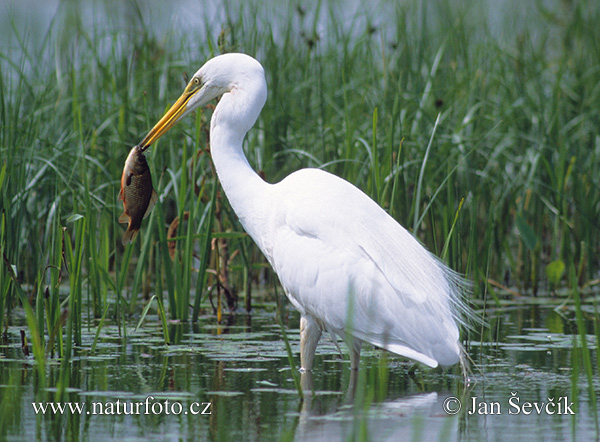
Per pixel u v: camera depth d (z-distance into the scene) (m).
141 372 8.61
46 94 13.69
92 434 6.56
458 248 10.09
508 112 15.21
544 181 15.17
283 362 9.31
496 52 16.39
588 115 15.12
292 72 15.11
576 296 7.26
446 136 13.32
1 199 9.61
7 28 17.14
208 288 14.26
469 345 9.84
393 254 8.54
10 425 6.79
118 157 14.17
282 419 6.98
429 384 8.35
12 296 10.64
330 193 8.82
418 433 6.66
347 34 15.86
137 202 9.09
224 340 10.39
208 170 13.17
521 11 19.20
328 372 8.88
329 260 8.57
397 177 10.09
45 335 10.34
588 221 14.55
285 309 13.16
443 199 13.58
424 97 14.54
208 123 12.84
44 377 7.74
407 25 16.20
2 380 8.17
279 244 8.97
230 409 7.28
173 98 14.77
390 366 9.30
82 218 9.27
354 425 6.82
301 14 14.59
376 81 14.93
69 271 9.43
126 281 14.88
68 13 15.77
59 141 13.66
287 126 14.40
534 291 14.38
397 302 8.32
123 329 11.01
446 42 15.68
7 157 10.69
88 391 7.79
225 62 9.75
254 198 9.49
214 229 13.39
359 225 8.63
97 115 14.43
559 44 18.50
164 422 6.88
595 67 15.80
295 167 13.92
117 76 14.69
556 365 9.09
